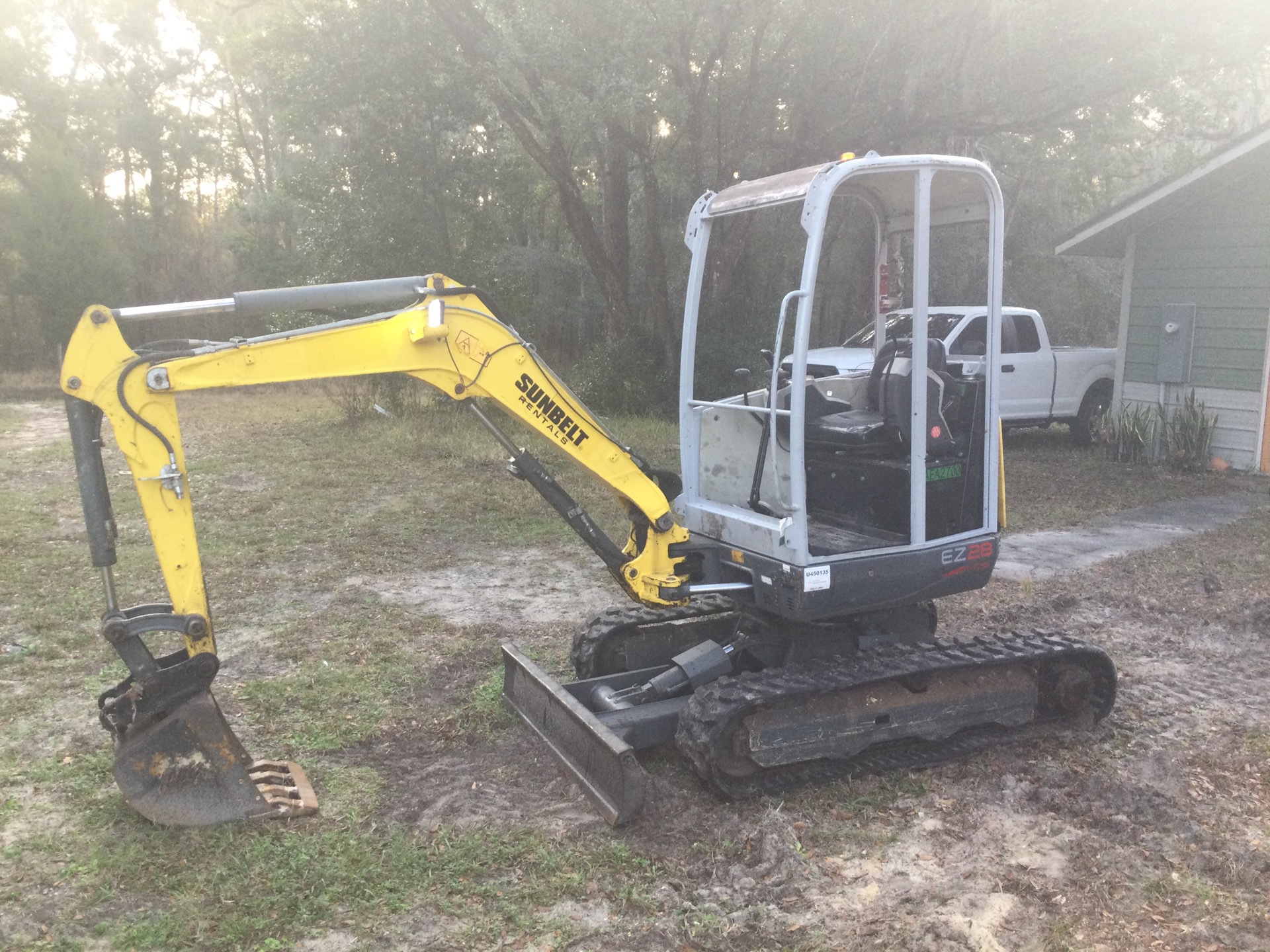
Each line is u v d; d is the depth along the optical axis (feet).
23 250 86.07
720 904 11.96
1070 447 50.34
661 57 44.47
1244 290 41.70
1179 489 38.99
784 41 47.96
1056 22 42.93
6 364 89.10
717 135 50.88
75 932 11.25
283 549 28.68
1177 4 40.70
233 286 92.89
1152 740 16.78
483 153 59.21
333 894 11.95
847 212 17.33
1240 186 41.24
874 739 15.23
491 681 18.62
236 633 21.76
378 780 14.99
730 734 14.32
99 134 103.04
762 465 15.53
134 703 13.12
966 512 15.96
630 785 13.34
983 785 15.17
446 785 14.85
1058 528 32.83
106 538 12.79
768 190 15.06
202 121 111.65
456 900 11.96
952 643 16.52
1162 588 25.72
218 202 125.08
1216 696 18.83
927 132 49.70
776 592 14.94
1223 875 12.65
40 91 97.40
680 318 67.87
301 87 50.72
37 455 45.06
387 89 51.98
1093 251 48.26
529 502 34.71
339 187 56.08
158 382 12.55
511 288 57.67
